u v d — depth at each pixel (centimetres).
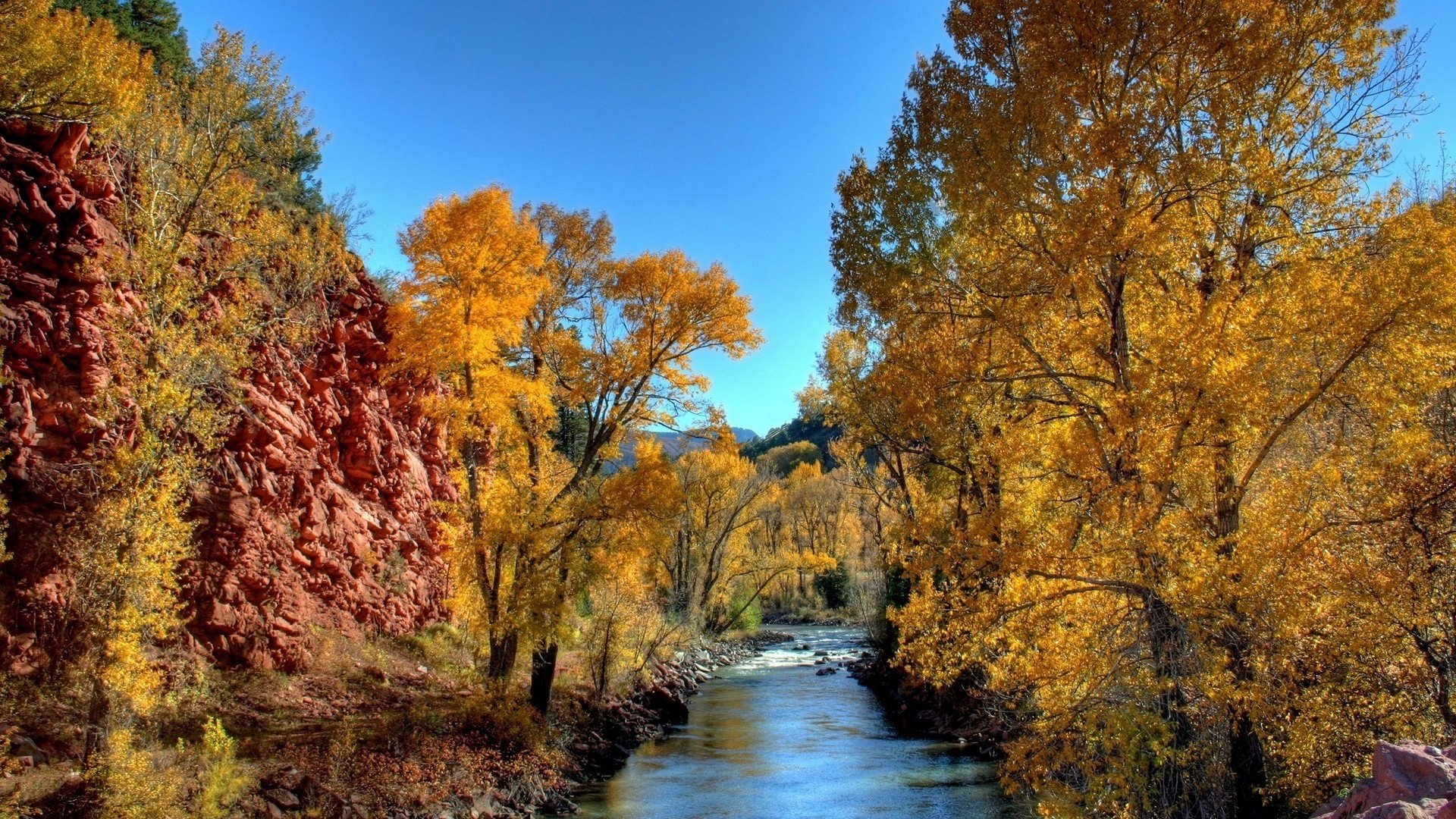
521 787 1312
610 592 1920
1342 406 920
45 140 1224
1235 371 823
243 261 1395
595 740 1686
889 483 2639
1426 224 833
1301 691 843
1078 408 1077
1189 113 1033
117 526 959
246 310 1290
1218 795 869
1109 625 926
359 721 1334
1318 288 862
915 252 1295
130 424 1236
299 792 998
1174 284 1119
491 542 1434
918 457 2202
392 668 1669
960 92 1176
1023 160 1087
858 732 1970
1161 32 971
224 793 907
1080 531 947
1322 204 1013
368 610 1764
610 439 1714
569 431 2919
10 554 922
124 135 1266
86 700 1005
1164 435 859
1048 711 930
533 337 1734
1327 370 874
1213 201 1086
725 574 3950
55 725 962
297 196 2197
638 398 1689
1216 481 949
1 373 946
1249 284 1006
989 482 1445
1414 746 616
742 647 3891
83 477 1142
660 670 2489
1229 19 943
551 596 1428
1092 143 966
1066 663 905
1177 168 929
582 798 1392
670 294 1628
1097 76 1036
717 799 1387
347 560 1758
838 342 2197
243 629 1382
